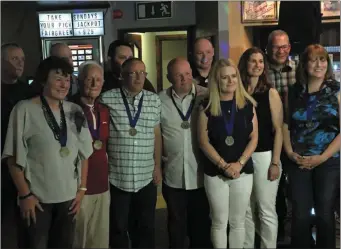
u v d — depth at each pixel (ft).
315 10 11.18
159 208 12.59
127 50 9.52
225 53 14.40
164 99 8.56
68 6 15.88
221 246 8.34
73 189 7.51
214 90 8.05
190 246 9.14
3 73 8.40
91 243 8.24
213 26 14.84
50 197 7.22
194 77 9.54
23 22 15.29
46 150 7.14
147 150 8.27
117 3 17.34
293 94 8.30
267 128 8.29
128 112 8.16
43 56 16.02
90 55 16.11
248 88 8.46
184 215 8.71
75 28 16.03
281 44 9.32
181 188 8.56
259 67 8.27
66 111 7.52
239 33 14.35
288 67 9.55
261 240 8.70
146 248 8.55
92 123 7.97
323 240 8.23
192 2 17.28
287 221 10.68
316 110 8.00
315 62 7.87
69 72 7.34
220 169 8.00
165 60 21.53
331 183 8.06
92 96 7.92
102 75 8.10
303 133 8.11
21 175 7.16
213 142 8.11
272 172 8.29
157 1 17.21
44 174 7.16
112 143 8.21
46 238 7.43
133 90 8.16
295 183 8.29
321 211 8.17
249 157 8.05
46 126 7.15
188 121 8.44
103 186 8.12
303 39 11.09
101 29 16.02
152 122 8.31
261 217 8.57
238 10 14.21
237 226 8.36
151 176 8.42
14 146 7.06
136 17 17.43
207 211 8.84
